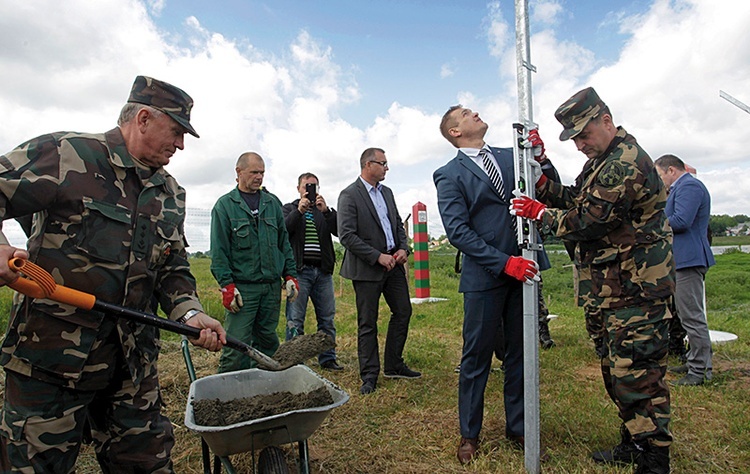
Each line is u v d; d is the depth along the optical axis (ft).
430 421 12.91
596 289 9.93
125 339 7.36
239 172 14.30
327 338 9.71
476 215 10.93
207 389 10.34
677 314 16.47
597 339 10.89
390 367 16.70
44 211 6.67
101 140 7.08
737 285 44.04
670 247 9.54
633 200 9.16
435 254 74.38
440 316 27.20
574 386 15.17
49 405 6.72
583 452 10.93
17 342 6.61
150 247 7.48
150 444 7.87
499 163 11.08
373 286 15.62
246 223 13.84
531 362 9.78
